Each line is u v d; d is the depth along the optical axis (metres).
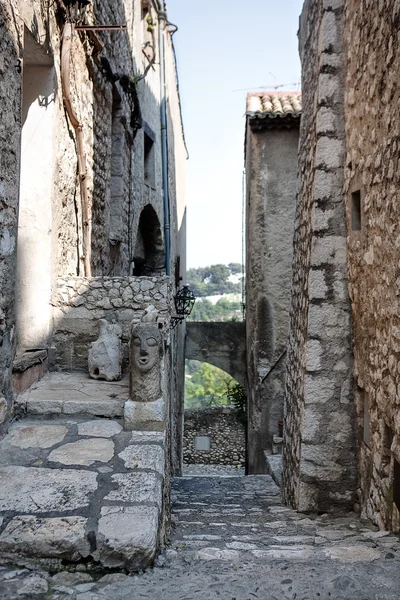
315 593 2.18
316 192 4.65
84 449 3.29
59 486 2.80
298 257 5.46
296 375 5.14
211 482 7.48
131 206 8.55
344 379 4.51
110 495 2.71
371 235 3.87
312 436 4.52
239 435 15.81
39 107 4.65
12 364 3.72
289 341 5.74
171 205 12.36
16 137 3.65
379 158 3.67
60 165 4.89
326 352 4.54
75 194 5.46
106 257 6.97
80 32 5.40
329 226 4.62
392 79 3.40
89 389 4.14
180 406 11.99
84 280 4.75
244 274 12.62
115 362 4.42
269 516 4.48
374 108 3.79
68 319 4.74
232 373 11.62
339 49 4.74
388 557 2.69
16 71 3.63
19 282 4.59
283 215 8.88
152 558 2.38
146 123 10.02
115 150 7.71
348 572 2.43
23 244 4.60
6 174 3.49
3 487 2.79
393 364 3.39
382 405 3.64
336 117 4.69
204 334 11.73
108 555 2.33
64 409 3.80
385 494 3.59
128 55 8.26
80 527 2.41
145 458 3.16
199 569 2.46
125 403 3.63
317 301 4.58
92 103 6.14
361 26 4.12
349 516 4.36
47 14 4.43
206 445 15.32
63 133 5.00
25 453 3.23
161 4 10.59
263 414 8.83
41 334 4.63
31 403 3.79
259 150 8.88
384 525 3.61
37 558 2.32
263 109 8.86
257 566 2.52
